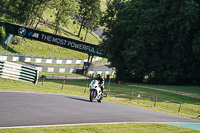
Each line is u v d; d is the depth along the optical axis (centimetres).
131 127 1108
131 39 6531
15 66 2978
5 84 2322
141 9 6550
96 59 11550
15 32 8231
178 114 2834
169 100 4141
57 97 1980
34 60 8112
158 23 6338
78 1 14488
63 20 11906
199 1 6322
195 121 2130
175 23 6031
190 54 6259
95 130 920
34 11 11206
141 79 7119
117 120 1277
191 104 3969
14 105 1227
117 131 959
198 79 6800
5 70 2880
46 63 8525
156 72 6519
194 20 5841
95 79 2178
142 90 5100
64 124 968
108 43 7100
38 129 809
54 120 1021
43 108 1275
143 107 2864
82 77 7344
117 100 3384
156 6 6669
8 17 10412
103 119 1238
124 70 7081
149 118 1609
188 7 5812
